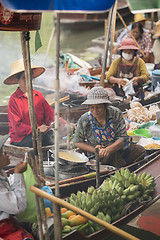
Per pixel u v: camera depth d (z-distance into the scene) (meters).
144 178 3.37
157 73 5.97
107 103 3.45
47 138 4.07
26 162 2.55
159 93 5.84
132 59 5.86
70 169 3.35
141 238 2.88
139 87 5.80
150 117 5.11
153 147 4.11
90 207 2.75
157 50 7.43
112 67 5.94
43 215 2.26
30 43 4.16
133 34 7.80
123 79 5.85
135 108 5.13
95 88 3.43
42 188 2.83
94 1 1.80
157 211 3.28
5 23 2.22
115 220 2.81
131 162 3.82
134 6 1.99
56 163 2.21
